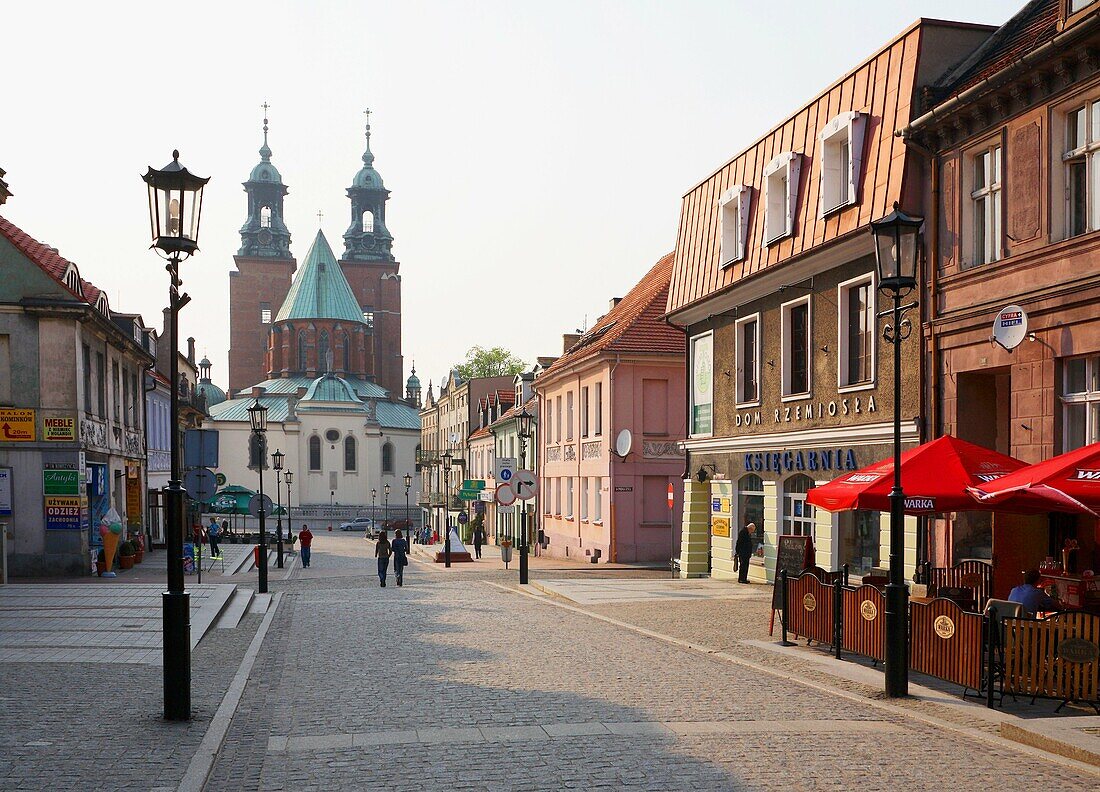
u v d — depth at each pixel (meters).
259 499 25.55
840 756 7.93
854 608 12.73
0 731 8.86
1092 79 13.72
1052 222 14.52
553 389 47.91
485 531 70.00
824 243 20.08
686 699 10.23
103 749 8.20
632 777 7.28
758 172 24.34
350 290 130.50
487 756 7.90
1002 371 16.19
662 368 38.44
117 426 33.72
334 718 9.46
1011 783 7.23
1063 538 14.97
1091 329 13.71
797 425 22.34
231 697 10.55
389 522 102.19
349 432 115.62
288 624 17.94
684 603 20.44
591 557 40.22
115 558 30.89
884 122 18.70
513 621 17.75
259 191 141.00
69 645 14.44
